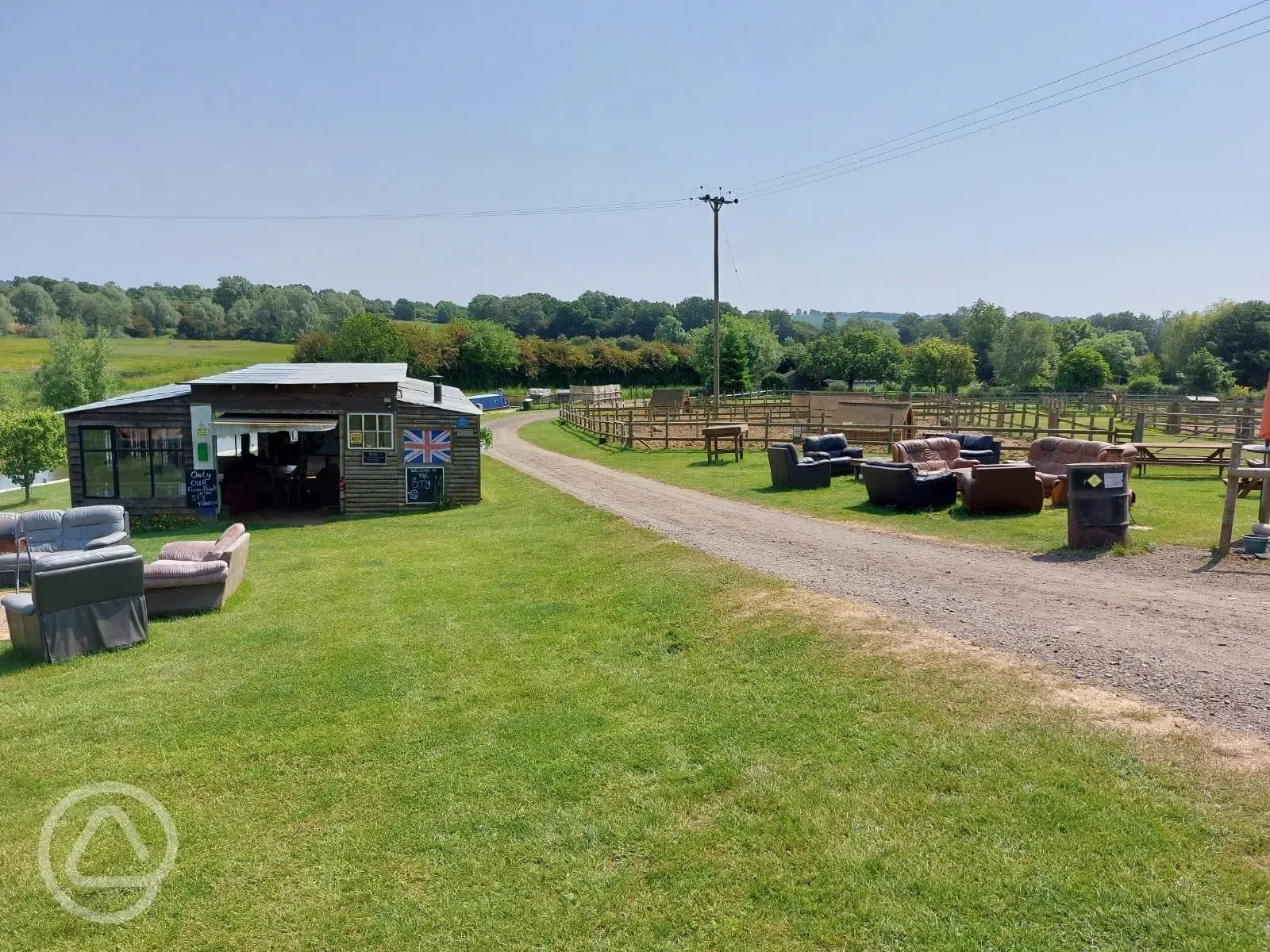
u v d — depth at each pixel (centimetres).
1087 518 1135
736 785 569
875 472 1653
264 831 571
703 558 1234
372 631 1037
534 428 5184
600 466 2934
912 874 450
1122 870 429
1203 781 489
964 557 1165
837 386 8425
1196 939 379
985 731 587
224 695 832
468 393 8362
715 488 2139
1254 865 418
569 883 485
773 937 421
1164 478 1914
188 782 647
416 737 705
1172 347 8138
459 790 606
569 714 723
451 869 511
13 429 2903
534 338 9675
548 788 596
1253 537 1071
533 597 1145
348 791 620
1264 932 378
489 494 2484
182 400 2267
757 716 671
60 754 706
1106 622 806
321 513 2381
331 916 478
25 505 2833
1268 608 834
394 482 2348
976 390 7731
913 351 9850
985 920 411
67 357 4797
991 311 9681
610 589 1127
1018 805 496
